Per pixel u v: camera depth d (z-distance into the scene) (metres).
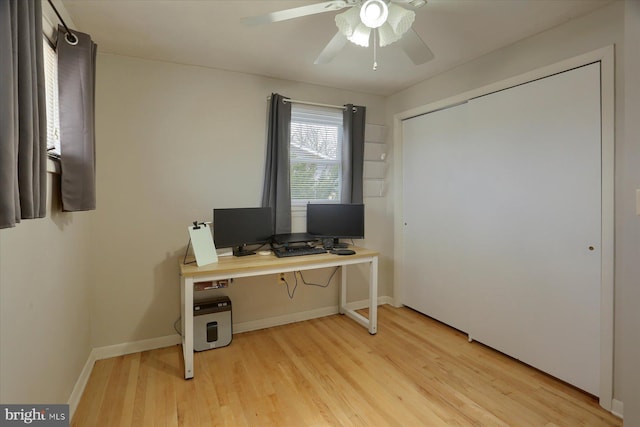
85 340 2.22
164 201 2.66
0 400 1.07
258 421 1.78
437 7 1.88
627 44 1.58
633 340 1.57
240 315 2.98
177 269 2.71
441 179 3.06
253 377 2.21
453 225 2.94
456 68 2.81
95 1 1.81
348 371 2.30
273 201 3.02
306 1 1.83
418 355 2.53
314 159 3.31
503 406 1.91
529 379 2.19
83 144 1.75
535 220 2.26
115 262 2.51
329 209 3.14
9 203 0.85
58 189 1.70
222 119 2.84
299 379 2.19
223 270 2.26
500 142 2.49
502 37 2.26
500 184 2.50
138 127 2.56
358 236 3.13
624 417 1.61
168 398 1.98
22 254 1.25
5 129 0.84
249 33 2.19
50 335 1.55
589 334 1.99
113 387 2.09
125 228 2.54
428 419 1.80
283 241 2.90
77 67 1.73
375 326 2.93
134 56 2.53
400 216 3.56
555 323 2.16
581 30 1.98
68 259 1.86
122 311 2.54
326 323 3.19
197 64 2.71
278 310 3.15
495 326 2.57
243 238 2.72
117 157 2.50
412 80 3.14
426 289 3.28
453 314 2.98
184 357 2.33
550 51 2.14
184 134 2.71
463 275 2.86
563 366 2.12
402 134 3.53
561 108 2.09
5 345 1.11
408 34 1.67
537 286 2.26
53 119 1.72
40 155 1.14
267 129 3.01
